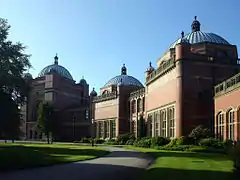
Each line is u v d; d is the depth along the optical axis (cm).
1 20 3030
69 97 10156
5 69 2866
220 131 3931
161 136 5025
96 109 8538
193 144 4016
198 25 5775
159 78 5478
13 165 1989
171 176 1588
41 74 10938
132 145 5772
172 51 5419
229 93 3659
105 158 2742
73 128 9300
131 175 1697
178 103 4459
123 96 7594
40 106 8019
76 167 2048
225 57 4825
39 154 2719
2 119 2773
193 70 4516
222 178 1480
